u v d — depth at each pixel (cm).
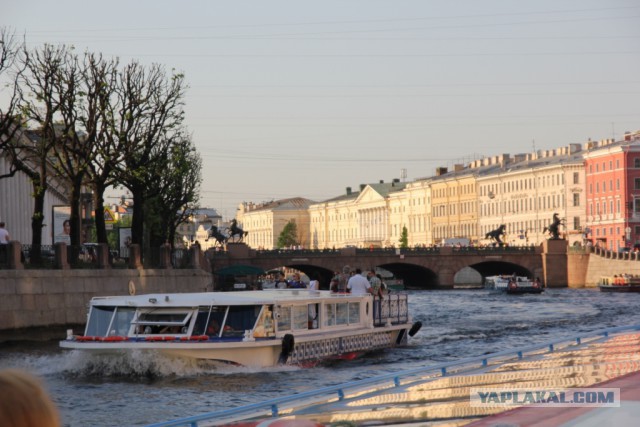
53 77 7606
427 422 1134
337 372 3794
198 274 9612
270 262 18112
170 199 11912
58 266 6631
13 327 5969
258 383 3475
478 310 9444
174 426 1135
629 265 18112
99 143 7856
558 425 1086
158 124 8381
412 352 4594
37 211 7212
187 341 3634
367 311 4497
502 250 19325
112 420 2802
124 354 3625
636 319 7550
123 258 8306
